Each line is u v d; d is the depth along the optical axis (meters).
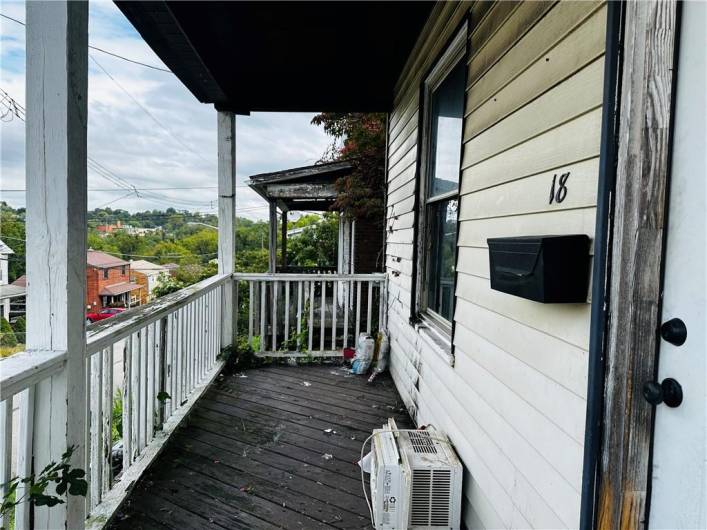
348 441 2.79
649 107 0.88
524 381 1.42
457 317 2.16
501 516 1.59
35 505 1.33
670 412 0.86
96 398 1.89
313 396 3.58
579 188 1.14
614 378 0.95
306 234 16.17
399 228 3.90
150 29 2.95
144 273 22.45
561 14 1.26
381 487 1.87
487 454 1.74
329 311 7.87
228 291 4.34
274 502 2.12
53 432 1.48
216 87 4.00
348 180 6.80
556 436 1.21
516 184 1.53
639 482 0.91
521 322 1.45
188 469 2.40
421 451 2.05
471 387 1.94
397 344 3.84
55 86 1.43
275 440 2.78
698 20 0.82
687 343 0.83
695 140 0.82
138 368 2.35
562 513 1.17
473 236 1.97
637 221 0.90
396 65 3.87
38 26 1.42
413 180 3.31
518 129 1.52
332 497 2.18
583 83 1.13
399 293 3.81
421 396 2.90
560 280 1.10
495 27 1.76
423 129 3.10
